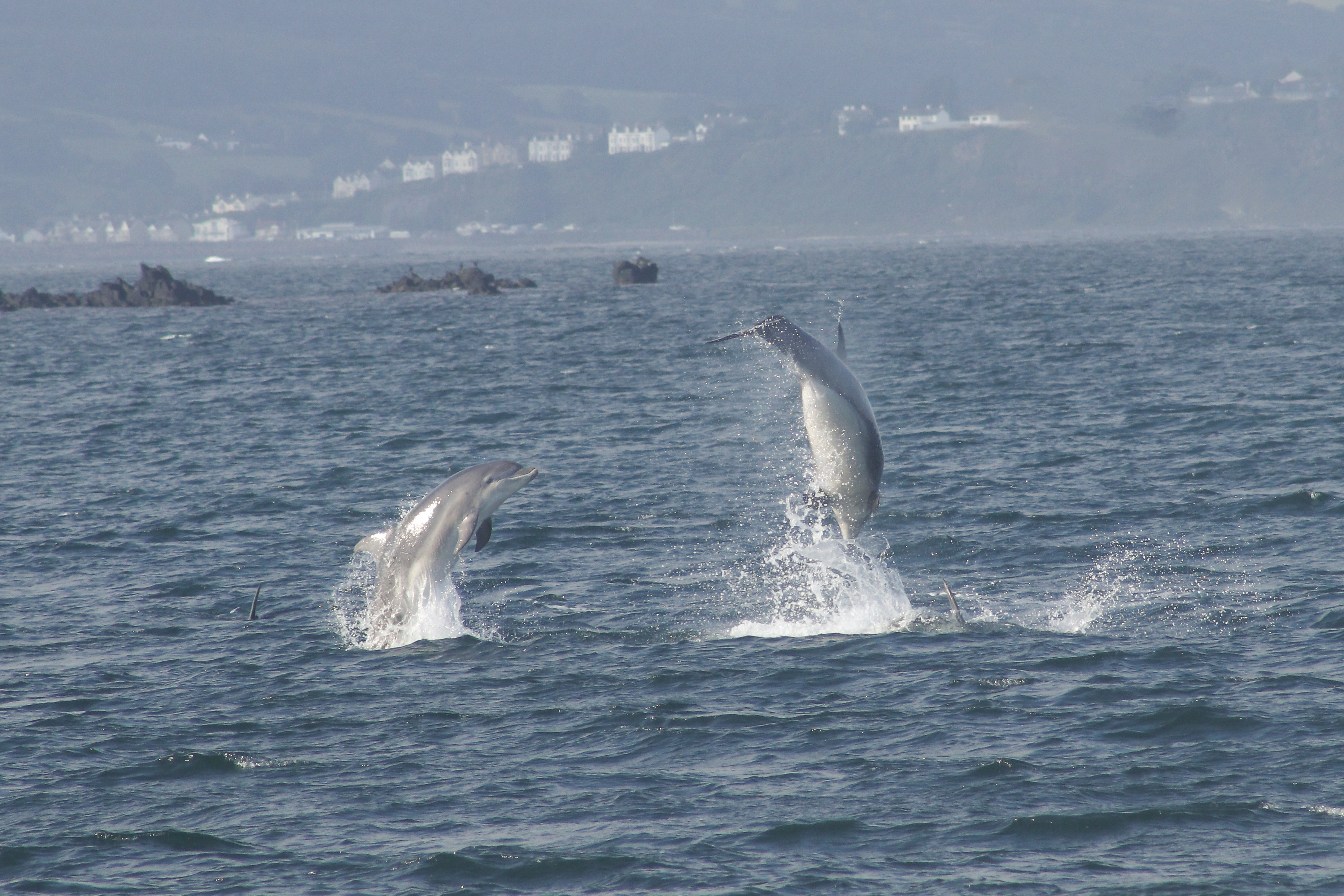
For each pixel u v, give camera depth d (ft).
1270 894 138.00
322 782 174.19
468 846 154.10
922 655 219.61
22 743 189.88
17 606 266.16
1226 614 238.48
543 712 197.47
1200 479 353.10
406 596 232.73
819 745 181.27
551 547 308.19
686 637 236.43
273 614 258.78
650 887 143.95
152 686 215.10
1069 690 199.21
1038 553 289.94
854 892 141.90
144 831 160.45
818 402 212.84
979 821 156.97
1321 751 171.22
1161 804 158.92
